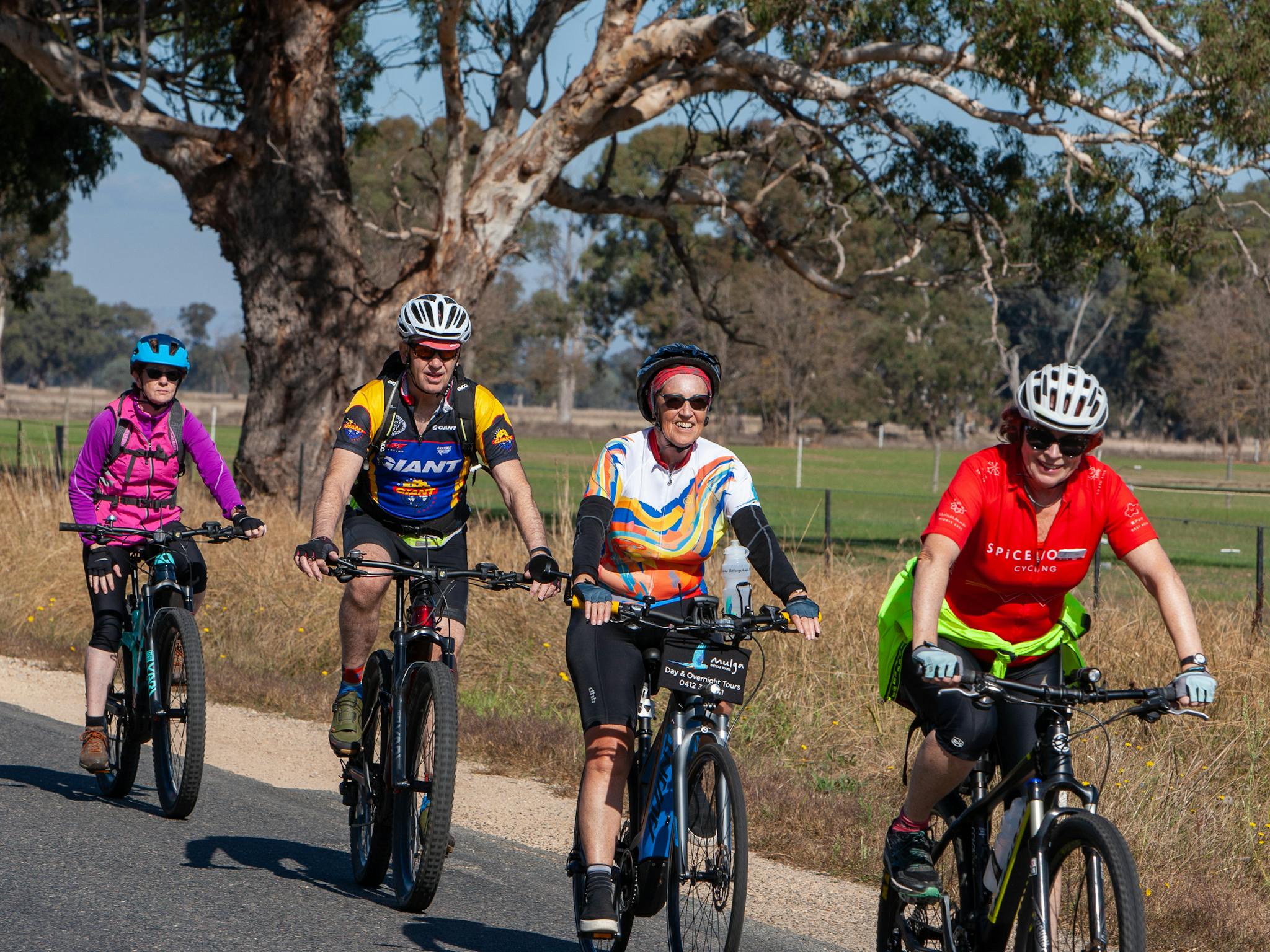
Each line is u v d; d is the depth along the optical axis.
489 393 8.01
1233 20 25.84
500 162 29.56
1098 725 5.57
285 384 29.92
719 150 34.22
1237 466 95.88
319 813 9.98
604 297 117.81
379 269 49.00
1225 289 104.38
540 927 7.54
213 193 29.97
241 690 14.66
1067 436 5.66
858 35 27.91
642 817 6.38
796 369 112.00
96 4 31.59
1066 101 25.89
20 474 24.48
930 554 5.86
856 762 12.16
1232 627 14.33
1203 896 8.57
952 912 6.08
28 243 85.81
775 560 6.31
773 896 8.52
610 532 6.54
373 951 6.86
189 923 7.12
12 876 7.75
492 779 11.57
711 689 6.09
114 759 9.96
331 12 29.08
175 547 9.81
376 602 7.97
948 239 32.16
